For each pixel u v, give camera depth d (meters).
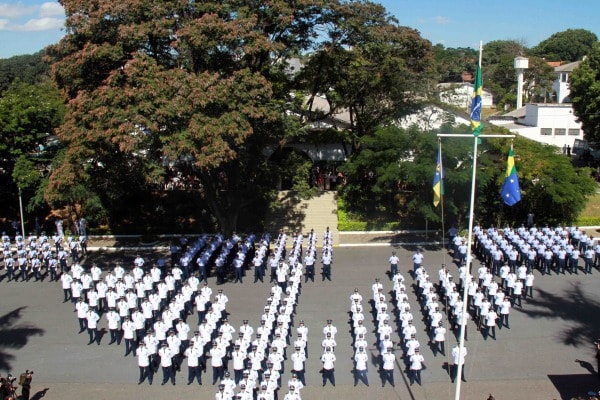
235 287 33.47
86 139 30.91
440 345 25.05
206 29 31.38
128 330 25.34
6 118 40.69
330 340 22.97
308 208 46.66
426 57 44.72
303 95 46.34
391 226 44.28
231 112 31.50
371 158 40.97
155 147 32.06
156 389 22.64
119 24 32.66
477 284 30.16
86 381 23.33
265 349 23.42
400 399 21.64
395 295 29.31
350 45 39.75
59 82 34.72
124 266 38.12
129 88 30.81
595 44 54.16
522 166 39.88
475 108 18.50
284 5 34.38
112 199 42.59
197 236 43.78
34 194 44.16
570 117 63.03
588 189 40.69
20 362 25.03
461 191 40.00
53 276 35.34
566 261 35.97
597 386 22.31
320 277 34.94
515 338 26.53
